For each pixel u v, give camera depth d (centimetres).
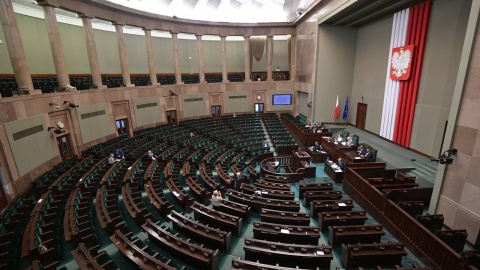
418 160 1184
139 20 1706
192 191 910
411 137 1318
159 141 1552
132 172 989
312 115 1958
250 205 814
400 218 701
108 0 1558
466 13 998
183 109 2077
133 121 1692
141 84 1866
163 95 1912
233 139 1636
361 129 1808
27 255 513
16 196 873
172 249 566
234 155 1360
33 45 1469
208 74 2634
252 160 1301
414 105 1282
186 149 1356
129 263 553
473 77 653
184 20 1930
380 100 1573
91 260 479
